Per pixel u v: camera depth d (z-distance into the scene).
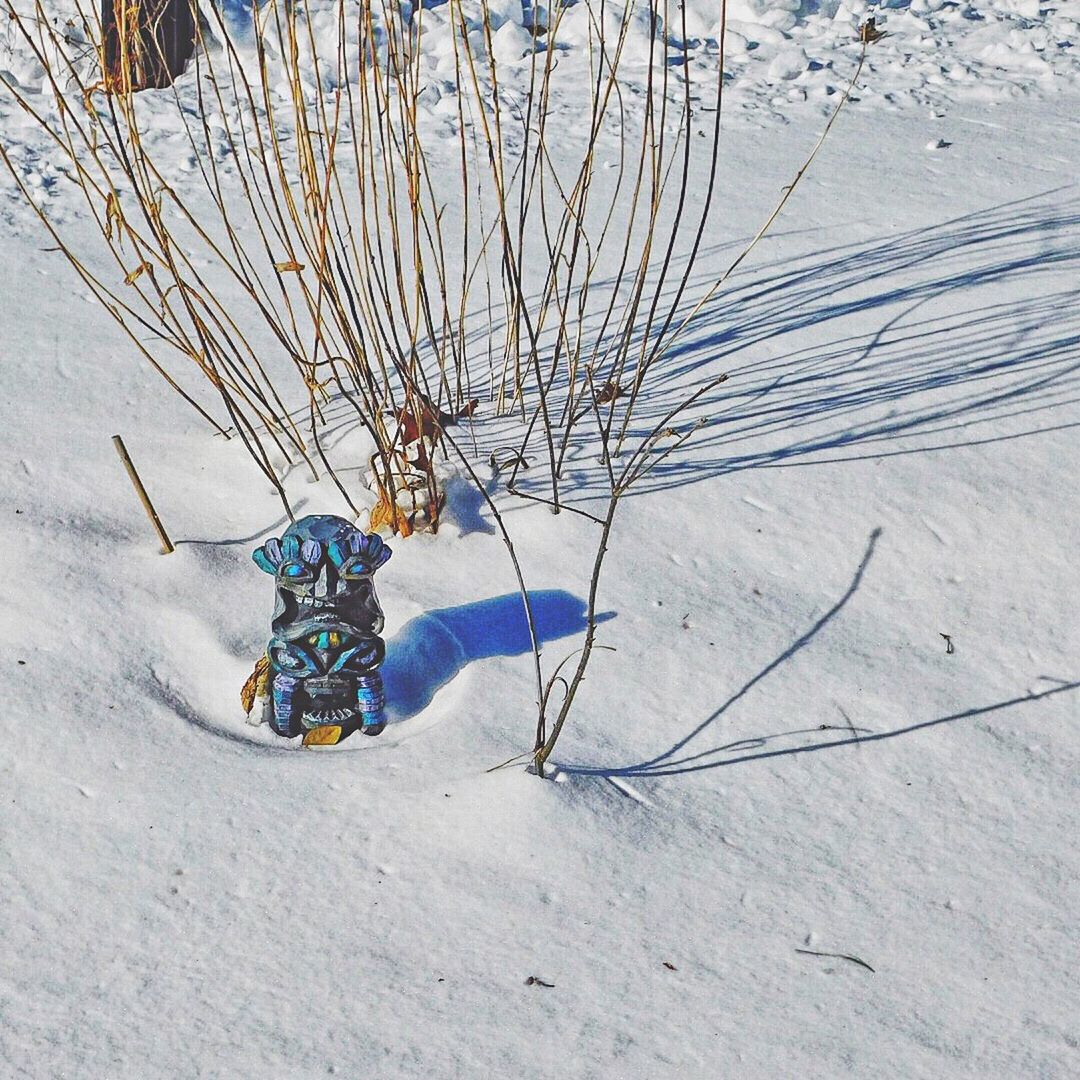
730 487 3.61
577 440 3.80
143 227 4.90
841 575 3.35
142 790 2.72
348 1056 2.21
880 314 4.32
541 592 3.28
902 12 7.07
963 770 2.81
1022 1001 2.32
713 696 2.99
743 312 4.37
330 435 3.81
